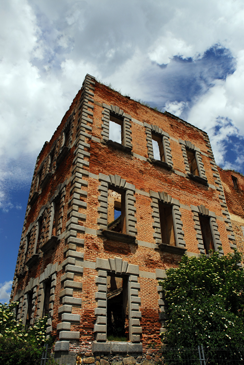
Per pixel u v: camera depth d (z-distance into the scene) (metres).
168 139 20.41
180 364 10.73
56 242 14.12
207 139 23.45
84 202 13.85
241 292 13.05
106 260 12.90
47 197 18.83
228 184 25.92
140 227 15.10
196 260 13.91
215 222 18.88
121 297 17.31
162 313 13.18
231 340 10.33
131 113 19.50
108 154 16.41
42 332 11.84
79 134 16.09
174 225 16.66
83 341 10.80
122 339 12.62
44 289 14.66
